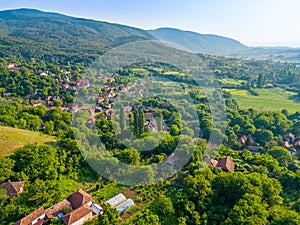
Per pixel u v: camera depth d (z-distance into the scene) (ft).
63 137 221.05
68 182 163.94
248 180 151.74
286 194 170.30
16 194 138.00
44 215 128.88
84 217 131.23
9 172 149.38
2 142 184.03
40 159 161.68
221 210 139.54
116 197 152.05
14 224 119.85
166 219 137.49
